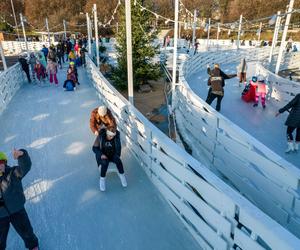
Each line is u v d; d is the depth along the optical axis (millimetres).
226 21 47062
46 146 6344
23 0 59062
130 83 6348
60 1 56031
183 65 13672
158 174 4543
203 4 43094
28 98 10555
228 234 2883
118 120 6766
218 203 3006
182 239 3639
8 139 6762
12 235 3723
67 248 3527
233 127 4992
